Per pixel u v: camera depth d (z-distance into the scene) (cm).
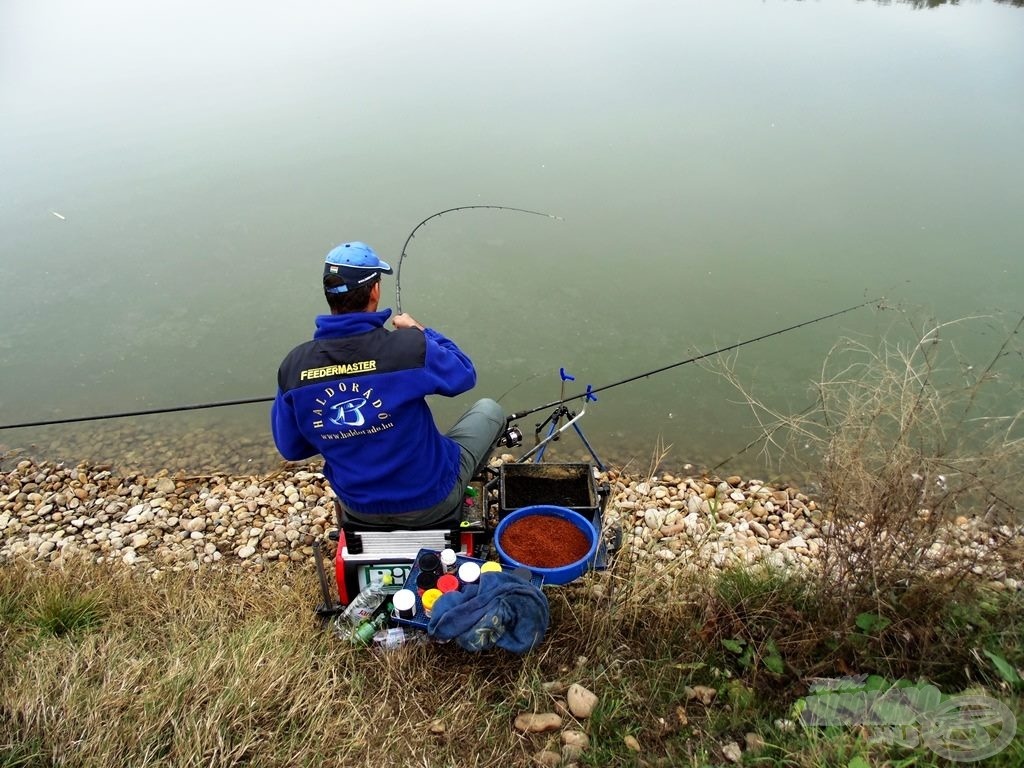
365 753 225
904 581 238
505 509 311
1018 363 462
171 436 519
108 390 563
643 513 423
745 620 250
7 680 240
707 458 480
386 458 250
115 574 345
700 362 544
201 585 341
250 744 221
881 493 235
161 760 213
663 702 233
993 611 227
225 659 249
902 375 262
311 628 279
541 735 229
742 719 222
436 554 264
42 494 469
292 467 486
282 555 397
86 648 257
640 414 515
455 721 235
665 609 261
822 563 255
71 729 220
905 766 192
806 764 197
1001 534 236
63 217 763
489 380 549
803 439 355
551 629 265
